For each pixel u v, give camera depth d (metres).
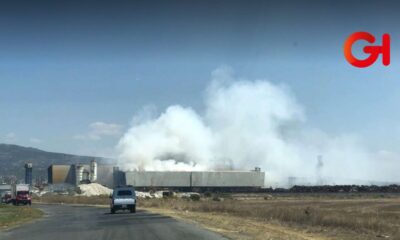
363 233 26.27
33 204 91.31
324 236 25.06
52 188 177.38
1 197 97.69
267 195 146.38
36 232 26.52
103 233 24.80
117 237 22.58
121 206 48.56
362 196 140.25
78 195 134.88
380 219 35.44
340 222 30.56
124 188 49.66
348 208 64.25
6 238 23.30
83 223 33.28
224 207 52.50
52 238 22.73
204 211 52.00
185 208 57.19
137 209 58.88
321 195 147.62
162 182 171.62
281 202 92.38
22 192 84.50
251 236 23.28
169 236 22.95
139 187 169.12
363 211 52.66
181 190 173.62
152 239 21.56
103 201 93.69
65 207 72.94
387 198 125.88
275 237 22.95
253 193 165.50
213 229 27.34
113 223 32.69
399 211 54.19
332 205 76.69
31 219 39.91
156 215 43.69
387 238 23.98
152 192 143.75
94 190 149.38
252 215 40.53
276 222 33.66
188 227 28.72
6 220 37.66
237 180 177.88
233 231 26.14
